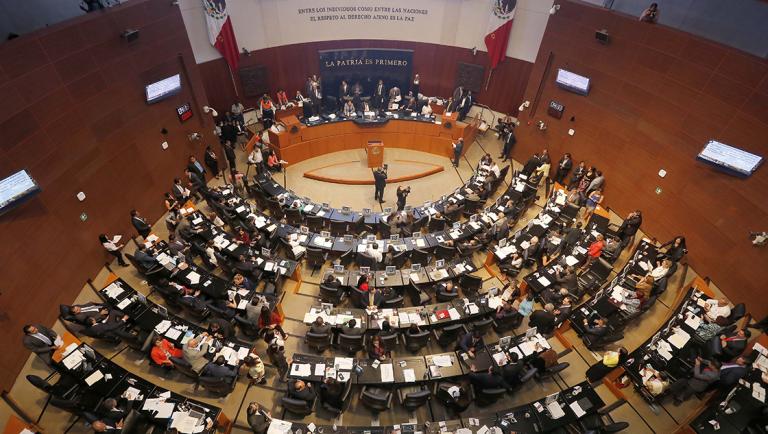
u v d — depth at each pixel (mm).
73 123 11195
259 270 12375
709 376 9289
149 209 14547
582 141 16625
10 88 9484
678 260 13031
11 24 10445
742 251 11781
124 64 12688
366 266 13008
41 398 9375
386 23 20906
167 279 11875
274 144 19250
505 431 8859
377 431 8875
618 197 15680
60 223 11031
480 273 13859
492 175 17000
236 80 20156
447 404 9609
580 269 13414
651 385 9547
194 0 17312
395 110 21094
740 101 11445
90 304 10828
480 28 20172
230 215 14273
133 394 9188
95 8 11961
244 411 9766
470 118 22734
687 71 12578
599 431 8867
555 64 16844
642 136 14328
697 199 12961
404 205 16578
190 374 9734
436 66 22016
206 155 17031
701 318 11023
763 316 11266
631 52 13984
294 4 19609
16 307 9742
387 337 10234
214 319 10789
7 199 9391
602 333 10617
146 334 10609
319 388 9898
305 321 10867
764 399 9180
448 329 10508
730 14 11672
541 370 10273
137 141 13594
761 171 11203
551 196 16391
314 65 21812
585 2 15258
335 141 20438
